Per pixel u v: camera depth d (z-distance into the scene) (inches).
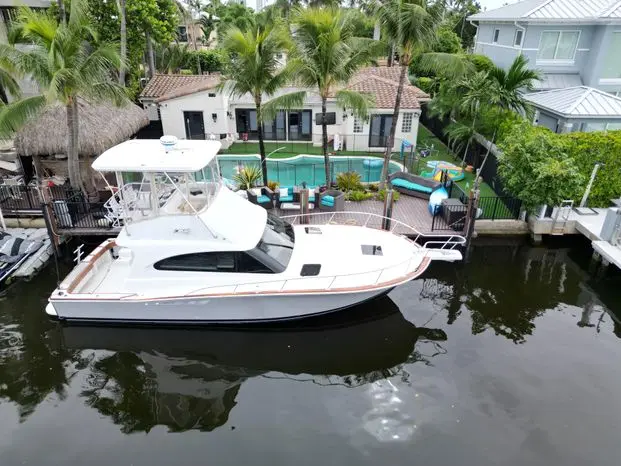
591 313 482.0
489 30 1111.6
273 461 311.3
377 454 315.9
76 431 337.1
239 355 421.4
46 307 460.1
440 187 671.1
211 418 349.7
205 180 449.4
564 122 769.6
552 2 917.8
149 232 425.1
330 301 427.5
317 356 419.2
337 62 581.0
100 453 318.7
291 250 461.7
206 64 1553.9
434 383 380.5
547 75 949.2
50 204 545.3
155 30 1050.1
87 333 446.3
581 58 933.8
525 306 491.5
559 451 318.0
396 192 684.1
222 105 958.4
